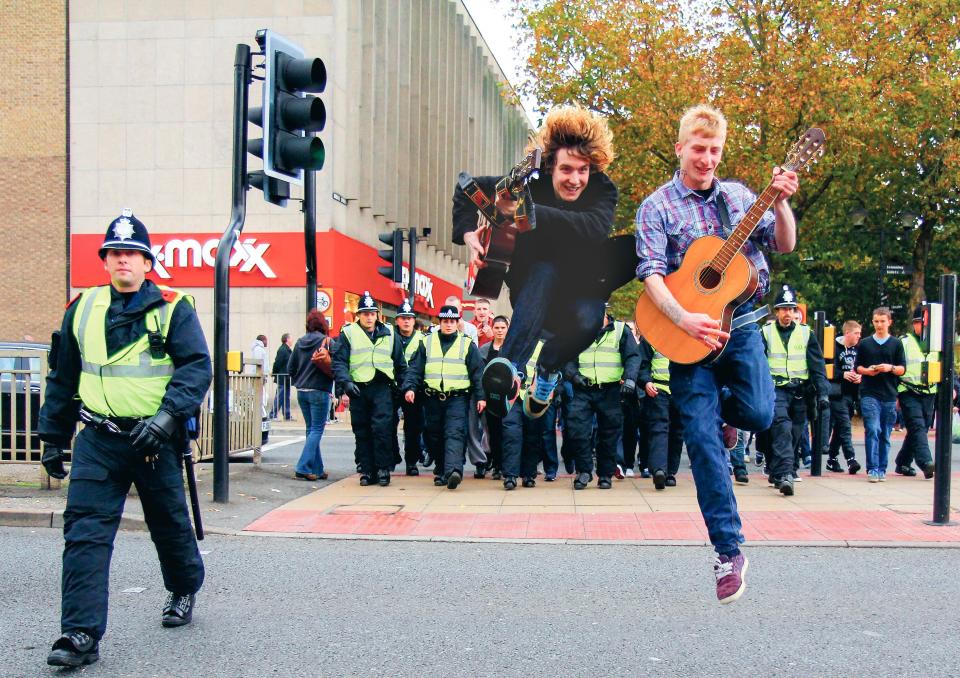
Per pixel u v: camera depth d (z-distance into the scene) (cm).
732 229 411
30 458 937
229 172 2545
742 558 402
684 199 413
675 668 448
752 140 2173
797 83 2095
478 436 1191
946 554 702
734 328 407
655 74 2192
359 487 1083
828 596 581
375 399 1088
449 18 3597
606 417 1060
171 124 2569
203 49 2556
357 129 2669
